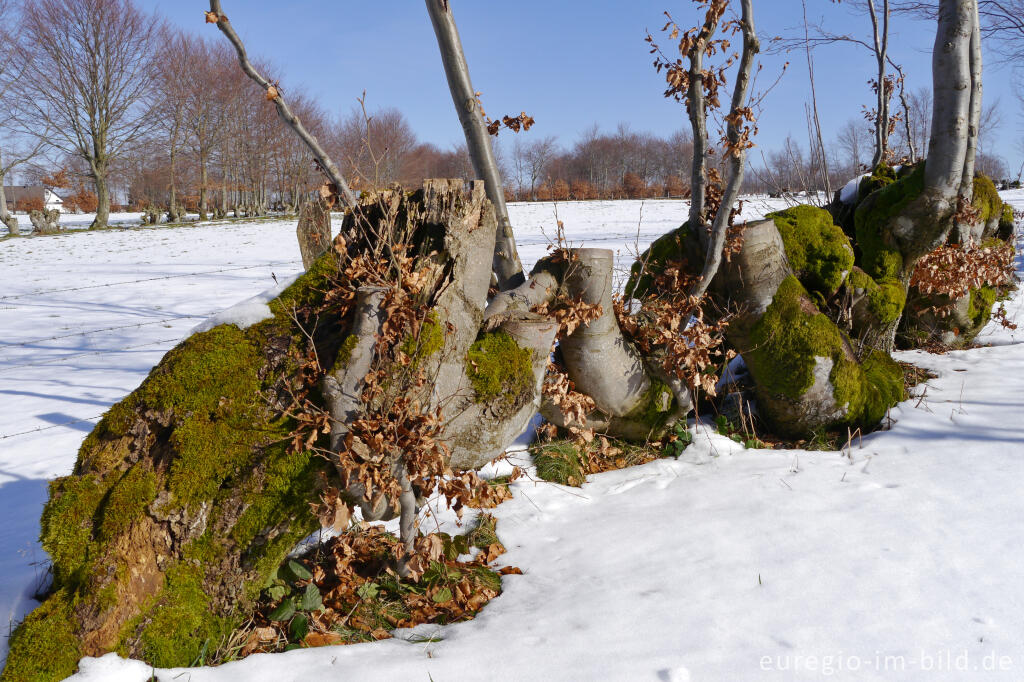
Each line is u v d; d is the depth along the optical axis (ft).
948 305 25.02
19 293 59.88
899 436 17.04
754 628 9.52
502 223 16.57
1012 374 21.43
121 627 9.12
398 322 10.21
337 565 11.28
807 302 17.98
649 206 146.72
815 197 27.53
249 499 9.87
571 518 14.20
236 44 10.73
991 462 14.82
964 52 19.62
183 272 71.92
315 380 10.16
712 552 11.85
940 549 11.28
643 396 17.07
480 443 11.55
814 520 12.75
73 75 147.13
